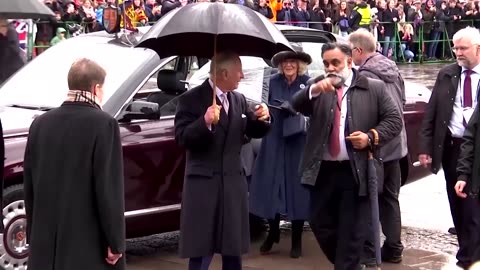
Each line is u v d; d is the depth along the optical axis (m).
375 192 5.70
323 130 5.71
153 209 6.82
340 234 5.78
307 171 5.77
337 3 25.69
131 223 6.71
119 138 4.49
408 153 8.19
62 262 4.41
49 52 7.73
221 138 5.43
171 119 6.99
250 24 5.12
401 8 28.00
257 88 7.48
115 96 6.76
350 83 5.76
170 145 6.90
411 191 10.02
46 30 17.16
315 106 5.74
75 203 4.40
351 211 5.75
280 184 7.11
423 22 28.83
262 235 8.09
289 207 7.09
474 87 6.54
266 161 7.15
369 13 26.03
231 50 5.45
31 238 4.53
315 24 24.61
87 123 4.41
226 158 5.45
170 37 5.57
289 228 8.47
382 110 5.74
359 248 5.78
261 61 7.59
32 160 4.55
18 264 6.45
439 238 7.95
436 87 6.70
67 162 4.41
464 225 6.57
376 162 5.82
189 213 5.44
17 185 6.42
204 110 5.43
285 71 7.06
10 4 4.52
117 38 7.54
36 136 4.52
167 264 7.13
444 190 10.05
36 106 7.02
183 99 5.48
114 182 4.42
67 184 4.41
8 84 7.44
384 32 27.58
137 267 7.02
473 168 6.28
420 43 28.80
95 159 4.38
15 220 6.41
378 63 6.66
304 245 7.72
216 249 5.46
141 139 6.74
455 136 6.62
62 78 7.28
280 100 7.08
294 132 7.00
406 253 7.41
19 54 8.88
